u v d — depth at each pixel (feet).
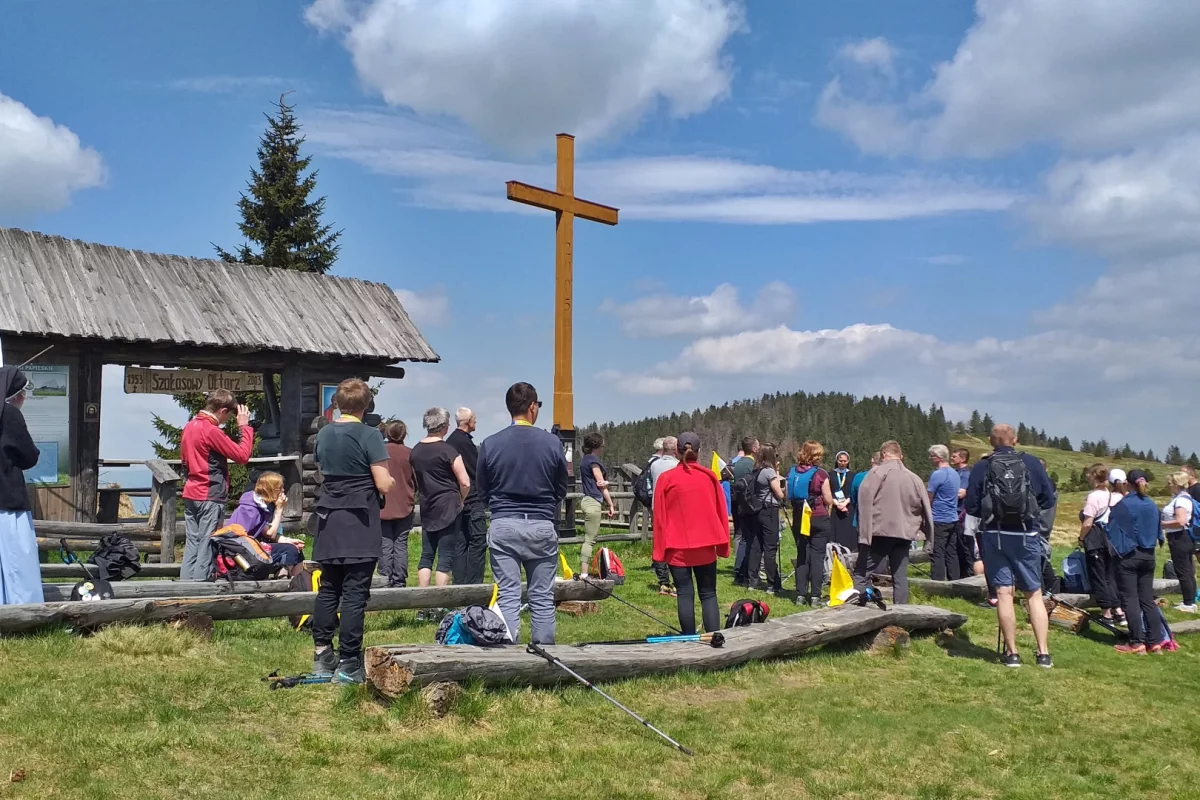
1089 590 34.73
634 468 50.37
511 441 20.35
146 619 20.89
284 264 101.50
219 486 26.40
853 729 19.31
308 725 16.61
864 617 25.95
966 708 21.48
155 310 43.83
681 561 23.79
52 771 13.64
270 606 22.75
